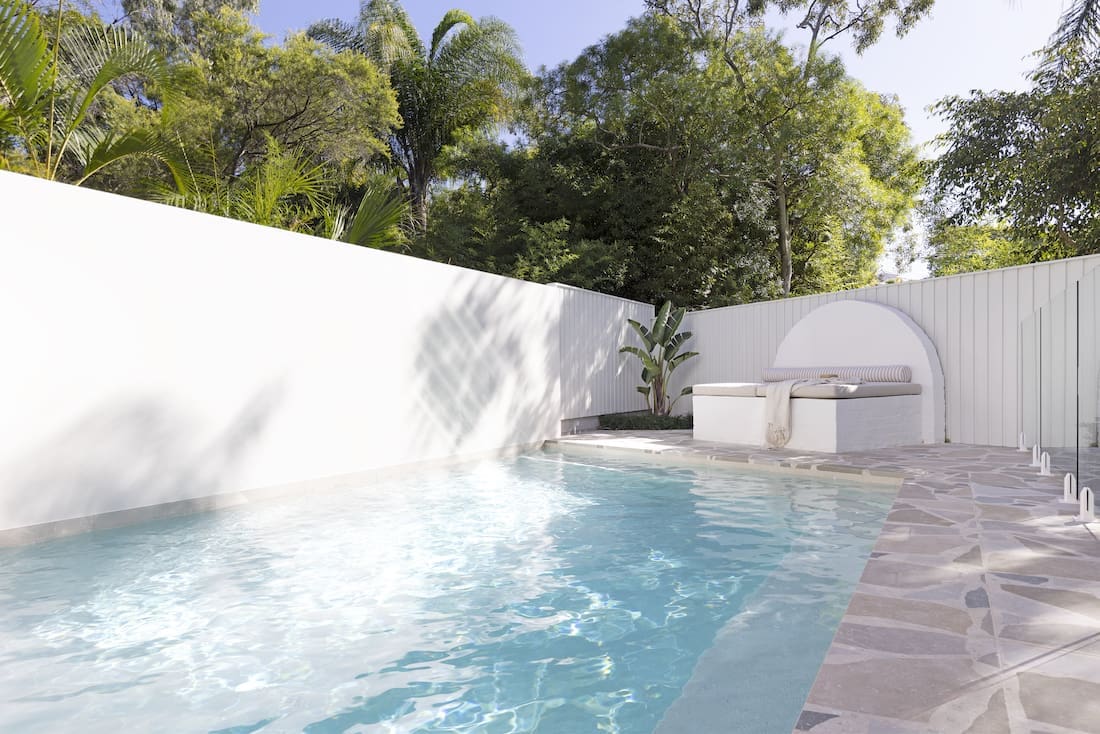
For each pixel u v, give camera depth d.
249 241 4.60
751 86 15.16
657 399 9.92
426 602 2.68
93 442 3.72
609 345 9.55
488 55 16.48
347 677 2.02
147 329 3.98
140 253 3.95
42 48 5.31
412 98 16.59
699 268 13.93
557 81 14.91
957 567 2.63
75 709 1.83
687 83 13.65
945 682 1.63
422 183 17.16
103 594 2.77
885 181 17.81
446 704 1.84
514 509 4.38
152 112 11.66
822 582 2.82
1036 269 6.47
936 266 20.09
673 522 4.00
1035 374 5.17
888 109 18.64
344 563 3.21
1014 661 1.74
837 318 7.93
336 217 7.11
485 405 6.88
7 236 3.36
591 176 14.76
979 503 3.87
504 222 14.37
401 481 5.49
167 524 3.96
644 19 14.28
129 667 2.10
